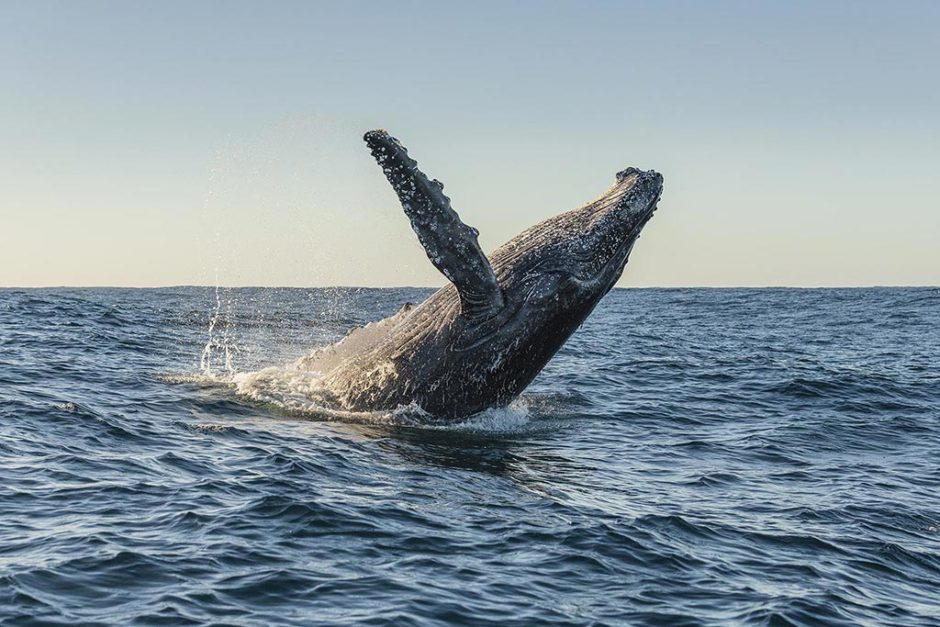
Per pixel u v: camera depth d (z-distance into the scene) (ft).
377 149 53.52
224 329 137.59
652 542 42.50
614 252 61.52
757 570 40.47
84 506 41.57
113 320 139.44
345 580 35.55
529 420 69.67
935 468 61.87
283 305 238.27
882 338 165.58
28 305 166.91
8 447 49.73
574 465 56.44
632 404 80.23
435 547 39.78
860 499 53.06
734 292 410.52
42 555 35.58
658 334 166.50
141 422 57.21
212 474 47.47
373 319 183.83
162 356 91.81
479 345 60.80
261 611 32.48
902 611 37.37
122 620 30.91
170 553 36.70
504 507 46.03
